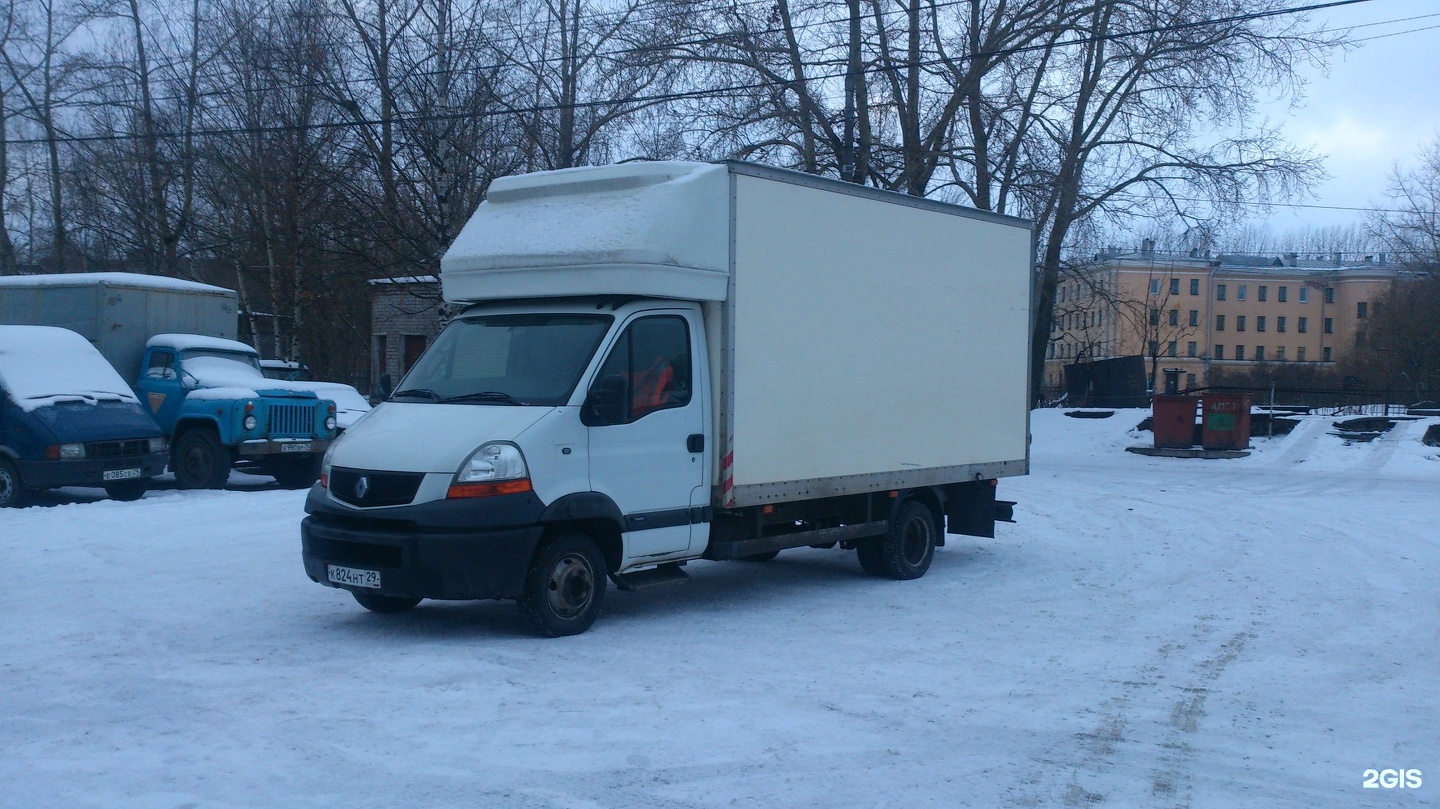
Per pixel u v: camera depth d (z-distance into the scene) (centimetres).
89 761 520
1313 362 5944
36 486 1436
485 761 527
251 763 520
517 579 742
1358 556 1234
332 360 3944
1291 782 527
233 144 2606
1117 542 1345
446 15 2220
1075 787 514
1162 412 2833
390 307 3612
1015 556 1232
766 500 881
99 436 1470
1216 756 563
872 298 984
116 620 817
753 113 2567
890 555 1048
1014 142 2669
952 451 1085
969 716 620
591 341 798
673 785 501
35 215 3369
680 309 842
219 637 774
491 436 745
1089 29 2731
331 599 909
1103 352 6169
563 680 671
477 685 655
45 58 2997
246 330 2895
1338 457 2614
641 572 845
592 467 779
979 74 2616
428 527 727
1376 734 604
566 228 831
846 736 576
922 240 1043
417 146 2233
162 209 2814
